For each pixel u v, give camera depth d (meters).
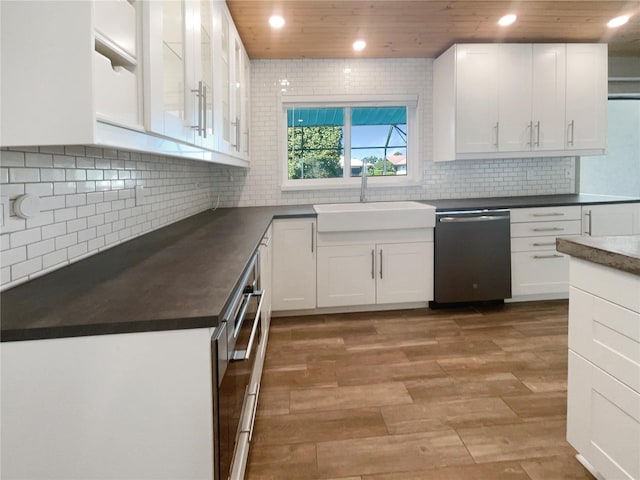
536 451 1.72
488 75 3.60
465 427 1.89
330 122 4.06
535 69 3.65
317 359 2.62
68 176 1.47
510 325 3.16
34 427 0.92
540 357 2.60
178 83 1.58
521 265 3.55
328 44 3.50
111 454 0.94
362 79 3.91
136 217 2.09
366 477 1.59
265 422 1.95
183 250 1.74
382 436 1.84
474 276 3.48
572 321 1.54
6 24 0.95
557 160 4.18
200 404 0.94
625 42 3.74
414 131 4.06
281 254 3.32
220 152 2.32
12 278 1.18
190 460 0.95
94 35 0.96
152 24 1.24
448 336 2.96
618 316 1.31
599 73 3.72
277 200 3.97
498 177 4.12
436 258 3.44
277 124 3.89
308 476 1.60
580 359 1.50
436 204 3.65
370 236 3.38
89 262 1.51
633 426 1.27
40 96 0.95
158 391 0.94
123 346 0.92
